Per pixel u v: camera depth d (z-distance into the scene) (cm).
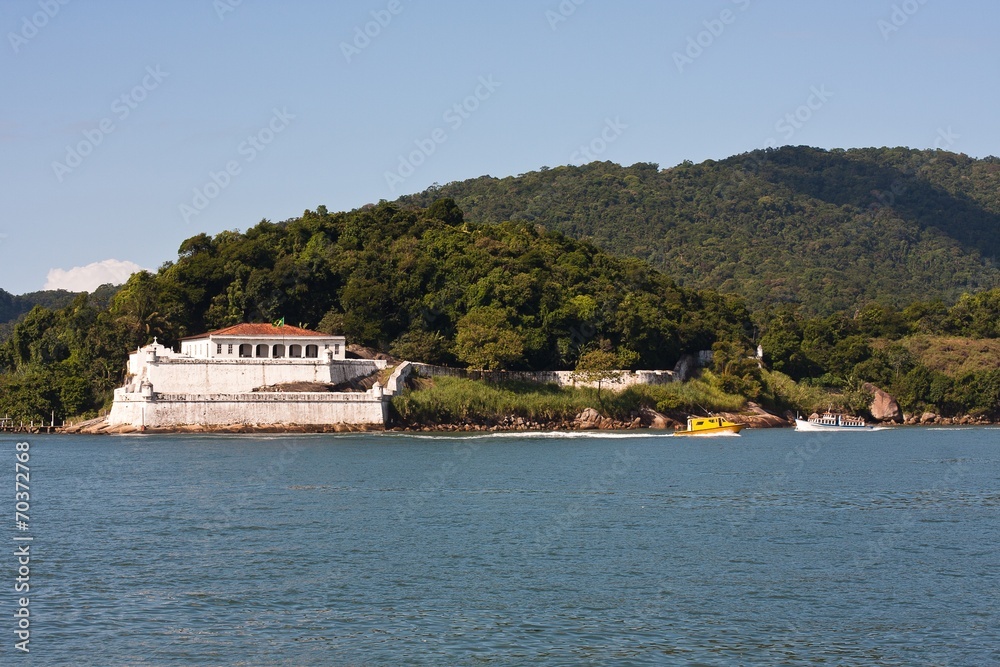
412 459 12006
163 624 5284
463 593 5809
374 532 7388
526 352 19638
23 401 17825
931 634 5206
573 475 10594
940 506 8894
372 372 17700
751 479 10506
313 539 7138
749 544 7112
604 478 10381
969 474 11269
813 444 15350
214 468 11019
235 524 7675
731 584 6038
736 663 4806
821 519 8131
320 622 5316
